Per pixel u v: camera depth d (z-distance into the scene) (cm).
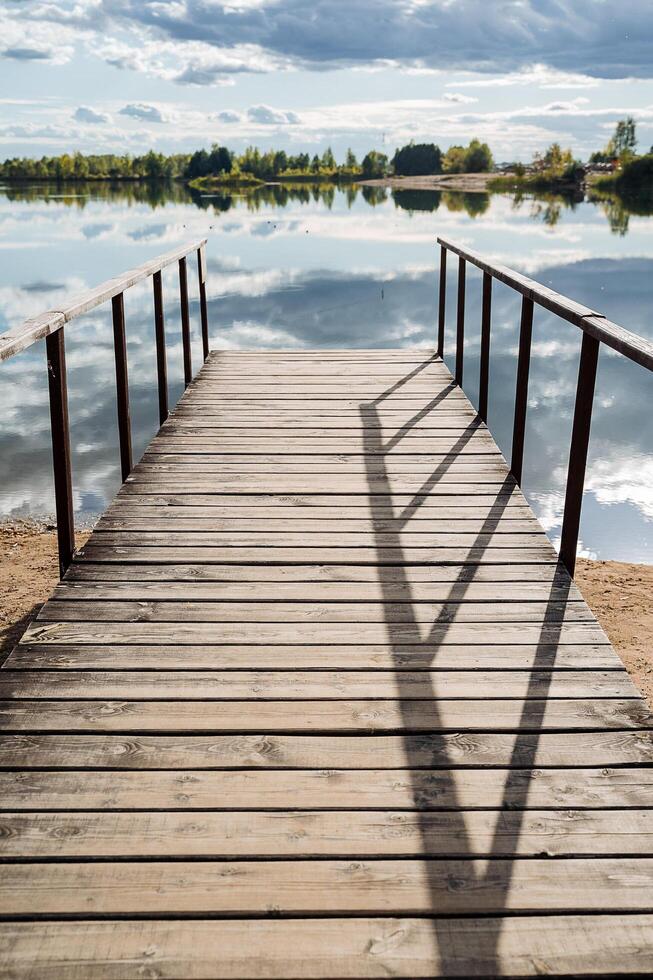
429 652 263
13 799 199
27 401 940
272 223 3375
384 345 1100
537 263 1884
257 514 370
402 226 3136
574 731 226
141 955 162
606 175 7256
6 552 473
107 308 1471
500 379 1000
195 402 551
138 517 366
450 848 187
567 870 181
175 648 264
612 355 1155
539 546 340
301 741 221
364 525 359
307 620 282
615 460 727
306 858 184
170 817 194
